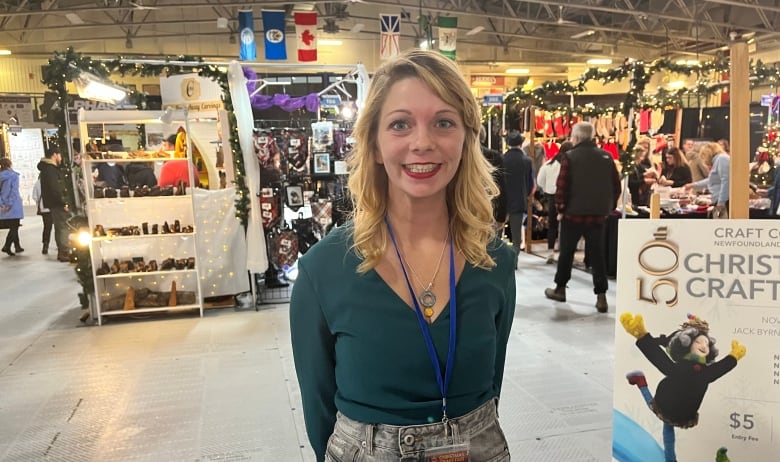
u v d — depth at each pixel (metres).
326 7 12.67
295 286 1.12
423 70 1.00
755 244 1.32
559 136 8.09
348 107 5.33
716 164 5.41
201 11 13.12
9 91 13.06
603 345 3.73
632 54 15.33
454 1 12.51
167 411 2.86
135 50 13.26
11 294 5.55
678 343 1.39
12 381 3.30
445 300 1.04
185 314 4.69
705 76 6.66
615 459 1.47
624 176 5.65
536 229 7.90
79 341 4.03
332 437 1.09
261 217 4.76
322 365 1.12
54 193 7.25
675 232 1.38
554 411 2.77
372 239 1.05
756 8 10.04
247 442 2.53
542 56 15.51
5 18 11.52
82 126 4.48
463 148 1.11
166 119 4.43
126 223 4.66
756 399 1.34
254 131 4.73
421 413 1.01
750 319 1.33
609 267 5.77
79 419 2.79
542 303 4.80
